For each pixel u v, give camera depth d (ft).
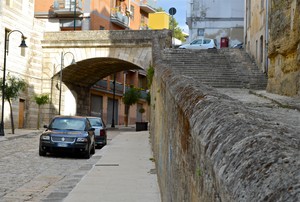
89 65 138.10
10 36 116.37
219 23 177.88
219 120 8.40
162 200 27.48
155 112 47.57
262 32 88.84
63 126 65.41
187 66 92.53
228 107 9.27
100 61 134.72
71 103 147.33
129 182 38.01
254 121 7.98
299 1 36.04
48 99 124.77
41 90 131.44
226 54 102.37
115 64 141.90
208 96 11.34
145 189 34.73
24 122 125.29
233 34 176.86
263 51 87.10
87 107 163.12
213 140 7.74
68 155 64.80
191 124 10.44
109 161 53.01
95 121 81.56
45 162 56.24
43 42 130.72
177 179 15.37
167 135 22.74
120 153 61.98
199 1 180.14
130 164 50.19
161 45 117.29
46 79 131.13
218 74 86.79
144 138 91.09
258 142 6.23
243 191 5.26
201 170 8.68
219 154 6.93
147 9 211.41
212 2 178.60
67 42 129.39
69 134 62.64
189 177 11.31
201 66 92.79
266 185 5.00
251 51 104.01
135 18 200.64
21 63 122.42
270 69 48.21
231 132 7.28
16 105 120.26
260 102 33.78
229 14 177.06
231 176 5.83
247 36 115.75
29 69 126.93
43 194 35.42
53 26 160.56
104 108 180.24
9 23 115.65
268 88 49.29
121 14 177.78
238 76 84.53
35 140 86.48
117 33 126.00
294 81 37.63
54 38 130.52
